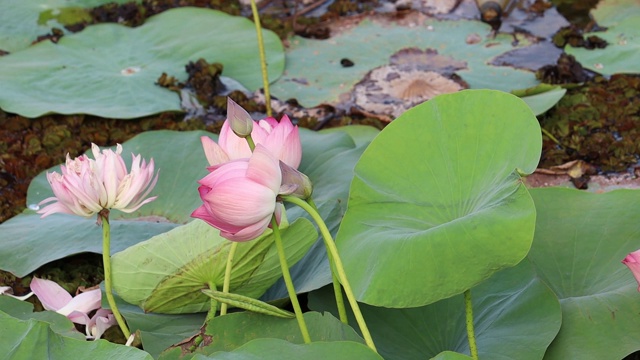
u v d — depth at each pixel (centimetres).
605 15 588
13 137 494
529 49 562
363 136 466
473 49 568
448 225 337
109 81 535
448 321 361
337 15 625
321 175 406
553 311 353
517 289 361
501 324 356
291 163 346
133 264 362
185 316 372
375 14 623
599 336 350
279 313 343
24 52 568
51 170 438
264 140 344
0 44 592
